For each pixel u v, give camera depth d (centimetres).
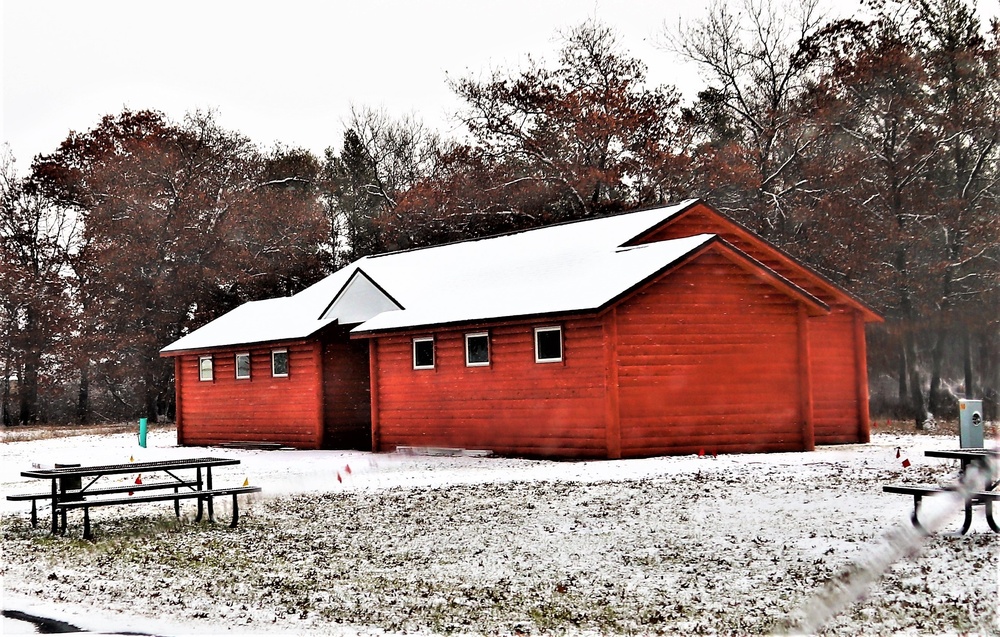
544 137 5781
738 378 2598
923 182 4559
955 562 1132
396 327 2920
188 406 3816
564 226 3388
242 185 6788
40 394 6606
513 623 942
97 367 6438
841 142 4909
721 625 916
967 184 4456
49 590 1164
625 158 5684
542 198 5725
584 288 2589
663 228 2962
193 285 6272
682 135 5694
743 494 1725
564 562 1210
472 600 1034
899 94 4597
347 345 3344
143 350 6266
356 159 7400
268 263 6438
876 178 4641
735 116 5700
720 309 2595
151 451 3403
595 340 2484
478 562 1227
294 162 7488
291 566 1238
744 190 5191
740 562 1178
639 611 972
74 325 6372
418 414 2927
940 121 4491
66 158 6644
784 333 2667
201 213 6406
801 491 1745
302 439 3334
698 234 3000
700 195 5275
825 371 2964
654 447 2495
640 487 1856
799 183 4994
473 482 2025
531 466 2356
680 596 1027
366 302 3294
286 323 3522
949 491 1324
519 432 2661
